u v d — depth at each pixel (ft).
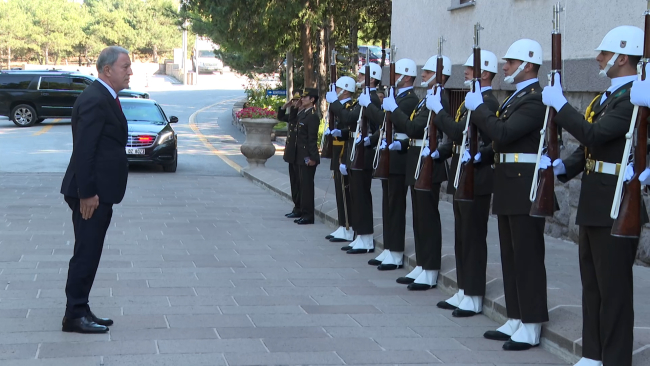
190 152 72.95
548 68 32.40
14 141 76.23
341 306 22.50
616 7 28.55
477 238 21.61
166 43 291.58
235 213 39.55
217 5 72.28
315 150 36.04
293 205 42.63
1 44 258.57
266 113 55.57
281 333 19.75
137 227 34.63
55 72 95.91
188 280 25.13
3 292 22.90
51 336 18.95
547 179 17.13
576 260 27.68
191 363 17.34
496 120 18.63
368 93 28.04
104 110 18.88
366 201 30.12
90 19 281.95
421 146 24.32
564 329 18.57
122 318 20.63
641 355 16.90
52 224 34.65
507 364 17.87
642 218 15.84
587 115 16.51
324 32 79.66
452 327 20.70
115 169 19.22
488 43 38.04
